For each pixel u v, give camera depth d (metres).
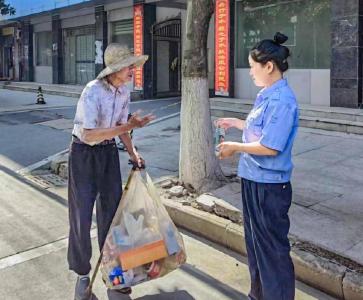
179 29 16.45
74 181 3.24
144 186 3.27
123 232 3.18
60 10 18.12
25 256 3.93
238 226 4.10
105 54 3.16
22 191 5.81
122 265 3.12
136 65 3.16
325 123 8.71
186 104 5.09
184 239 4.35
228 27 12.20
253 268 2.97
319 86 10.51
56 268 3.72
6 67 25.31
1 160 7.45
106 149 3.30
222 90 12.55
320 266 3.38
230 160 6.42
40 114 12.16
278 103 2.61
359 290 3.12
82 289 3.24
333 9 9.65
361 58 9.44
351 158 6.57
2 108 13.36
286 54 2.68
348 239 3.78
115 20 16.73
